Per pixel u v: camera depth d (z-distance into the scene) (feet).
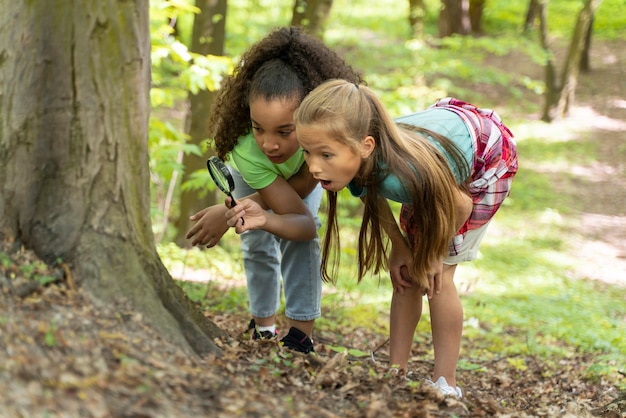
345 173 9.53
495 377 14.66
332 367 9.80
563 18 76.69
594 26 80.89
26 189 8.75
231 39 33.99
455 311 11.12
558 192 51.42
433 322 11.21
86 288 8.51
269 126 10.07
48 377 6.81
